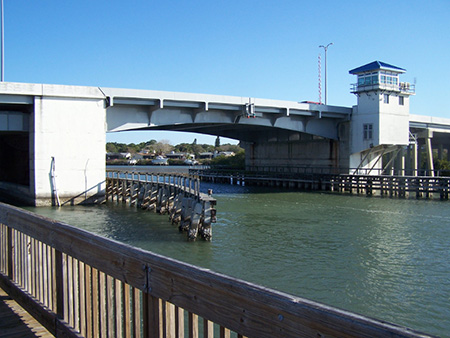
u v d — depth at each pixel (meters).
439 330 10.02
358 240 19.66
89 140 29.59
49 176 28.47
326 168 47.84
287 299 2.39
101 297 4.39
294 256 16.64
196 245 18.47
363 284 13.26
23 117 29.55
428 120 49.75
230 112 39.19
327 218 26.17
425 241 19.41
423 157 70.88
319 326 2.21
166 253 16.98
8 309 6.57
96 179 29.88
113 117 33.22
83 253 4.63
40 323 5.85
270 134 55.16
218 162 85.69
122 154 132.62
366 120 43.31
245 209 30.42
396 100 43.66
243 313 2.66
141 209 29.78
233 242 19.12
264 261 15.88
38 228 5.84
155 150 163.50
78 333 4.80
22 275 6.76
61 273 5.20
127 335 3.95
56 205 28.69
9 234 7.18
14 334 5.67
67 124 28.94
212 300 2.90
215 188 50.38
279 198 38.16
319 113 42.28
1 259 7.75
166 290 3.34
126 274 3.87
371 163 47.16
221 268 14.91
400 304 11.62
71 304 5.05
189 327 3.14
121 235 20.44
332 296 12.20
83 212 26.95
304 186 48.41
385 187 41.84
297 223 24.33
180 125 41.19
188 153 150.88
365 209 30.42
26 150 37.44
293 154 52.44
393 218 26.09
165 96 33.28
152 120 34.72
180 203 23.62
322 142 48.22
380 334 1.94
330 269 14.86
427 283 13.40
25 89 27.50
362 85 42.91
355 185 44.97
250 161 59.56
